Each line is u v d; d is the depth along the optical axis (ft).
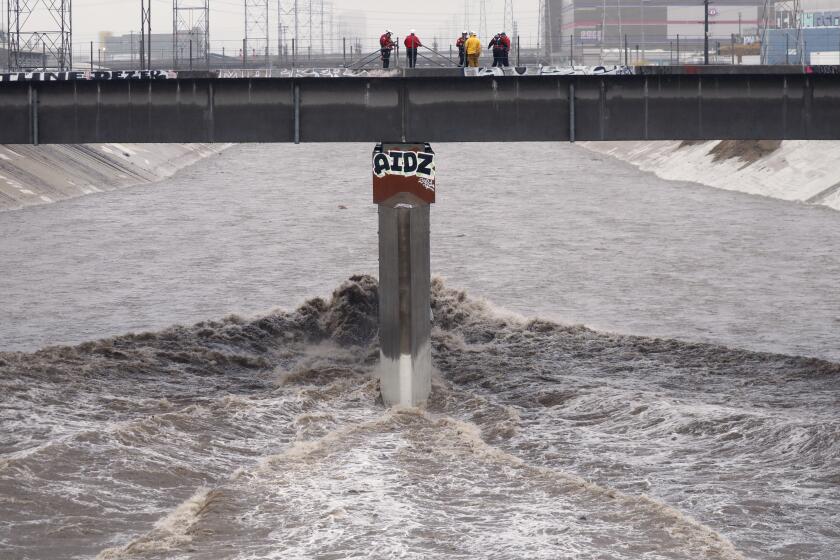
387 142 260.83
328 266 449.89
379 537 170.30
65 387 267.39
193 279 421.59
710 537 171.32
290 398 262.67
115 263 455.63
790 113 253.03
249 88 262.67
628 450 225.97
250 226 566.77
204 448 221.87
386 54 284.41
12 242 507.71
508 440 235.20
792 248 494.59
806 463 211.41
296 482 198.59
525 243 510.99
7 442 222.28
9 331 335.67
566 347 322.96
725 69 252.01
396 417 247.50
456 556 162.91
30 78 261.44
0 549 166.81
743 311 370.32
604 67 255.29
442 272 438.81
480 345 328.08
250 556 163.22
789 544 172.76
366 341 331.16
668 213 624.18
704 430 235.20
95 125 265.54
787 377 284.82
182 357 304.09
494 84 258.78
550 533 173.27
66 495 189.57
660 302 385.09
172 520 179.83
